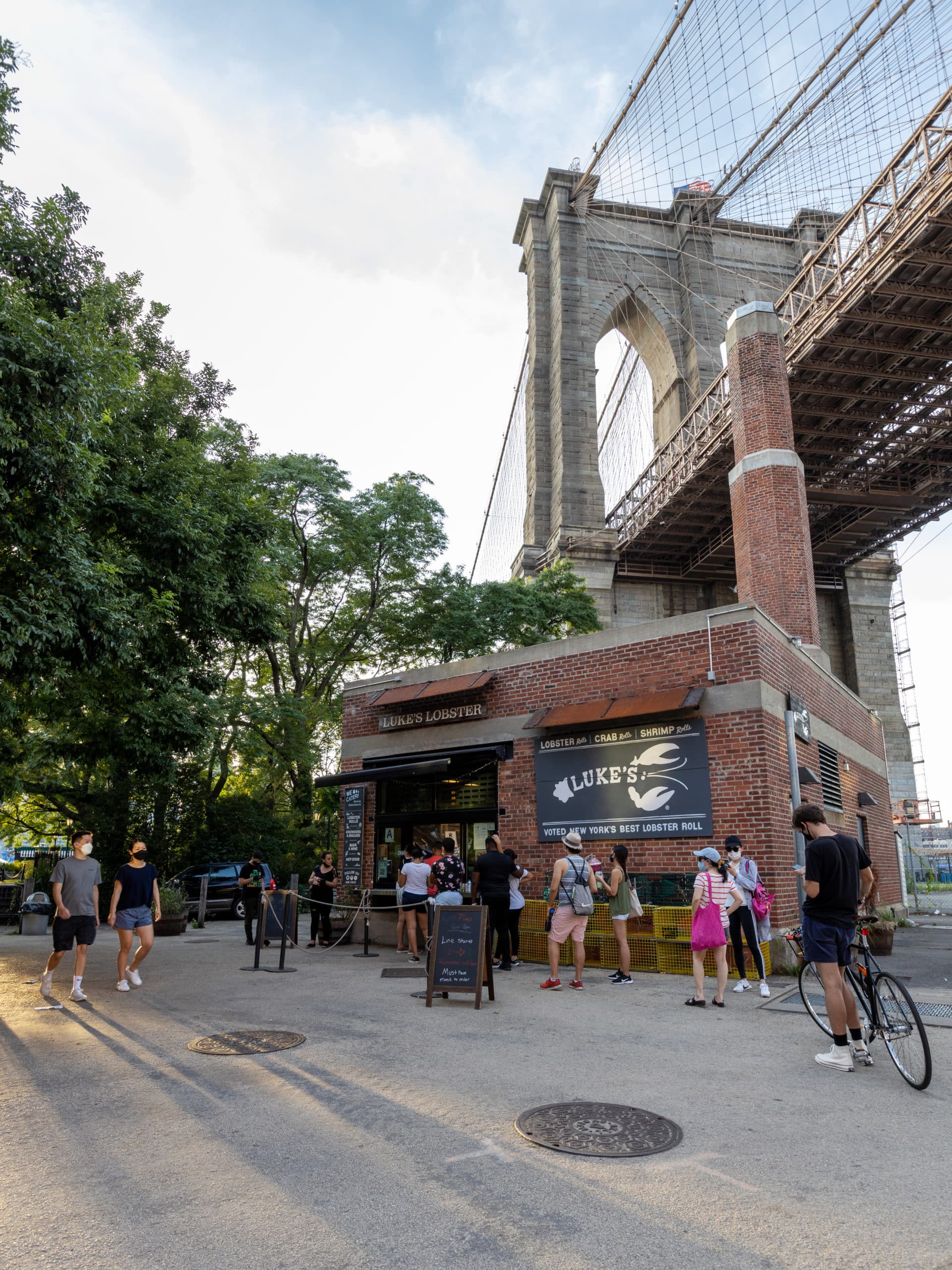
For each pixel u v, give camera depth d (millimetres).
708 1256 2961
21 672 8586
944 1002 8203
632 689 12742
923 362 35125
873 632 54594
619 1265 2900
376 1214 3309
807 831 5941
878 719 23375
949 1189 3562
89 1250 3012
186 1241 3076
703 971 8398
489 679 14484
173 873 24547
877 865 20031
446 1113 4582
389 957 12195
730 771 11453
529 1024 7043
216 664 15562
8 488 7930
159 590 11336
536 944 11656
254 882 14578
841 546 52188
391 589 31391
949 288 30375
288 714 26000
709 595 56250
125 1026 6852
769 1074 5438
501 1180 3643
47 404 7805
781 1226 3199
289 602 28750
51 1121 4445
